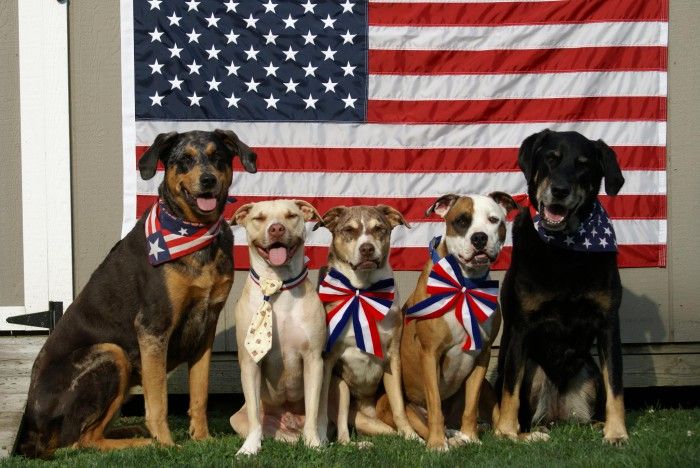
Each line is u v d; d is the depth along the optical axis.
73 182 7.23
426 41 7.37
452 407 6.45
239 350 5.75
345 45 7.33
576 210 5.82
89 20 7.19
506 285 6.21
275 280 5.63
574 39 7.39
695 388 8.01
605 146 6.01
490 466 4.93
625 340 7.45
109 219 7.25
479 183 7.38
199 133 5.84
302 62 7.32
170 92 7.24
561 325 5.98
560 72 7.39
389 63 7.36
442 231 7.36
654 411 6.93
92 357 5.82
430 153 7.37
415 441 5.73
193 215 5.81
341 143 7.34
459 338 5.82
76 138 7.23
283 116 7.31
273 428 6.09
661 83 7.40
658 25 7.39
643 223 7.41
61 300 7.22
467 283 5.80
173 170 5.77
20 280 7.25
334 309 5.92
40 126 7.18
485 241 5.63
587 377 6.23
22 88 7.16
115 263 5.99
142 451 5.46
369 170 7.35
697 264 7.47
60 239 7.21
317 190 7.32
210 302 5.91
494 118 7.39
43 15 7.15
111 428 6.21
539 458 5.09
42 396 5.80
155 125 7.23
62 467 5.19
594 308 5.90
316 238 7.30
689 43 7.42
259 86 7.30
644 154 7.40
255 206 5.68
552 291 5.85
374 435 6.07
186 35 7.25
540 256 5.86
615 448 5.35
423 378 5.85
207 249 5.81
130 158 7.20
